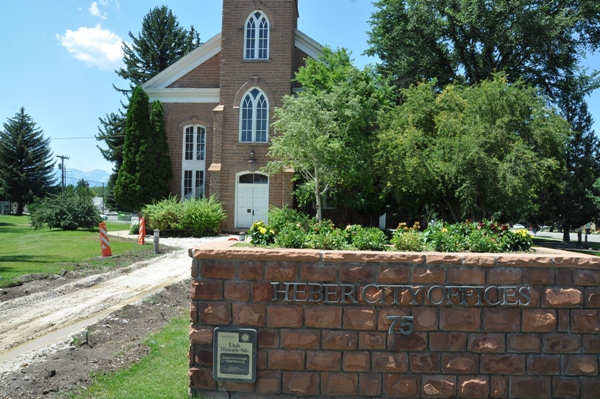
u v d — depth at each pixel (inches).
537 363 190.5
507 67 1131.9
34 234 939.3
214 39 1090.1
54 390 203.6
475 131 647.8
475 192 657.0
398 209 929.5
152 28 2028.8
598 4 1100.5
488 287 191.2
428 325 191.0
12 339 288.2
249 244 229.9
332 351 192.4
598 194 1289.4
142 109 1056.8
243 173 1005.8
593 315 191.6
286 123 802.8
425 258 191.2
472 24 1071.6
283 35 1005.8
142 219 821.9
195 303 198.2
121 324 318.7
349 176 808.9
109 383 213.8
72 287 444.5
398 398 190.9
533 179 640.4
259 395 194.9
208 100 1090.1
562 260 191.2
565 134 709.3
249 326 195.5
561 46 1115.9
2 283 430.6
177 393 201.3
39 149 2386.8
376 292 191.5
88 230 1037.2
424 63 1149.1
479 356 191.2
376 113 818.8
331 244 219.0
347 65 876.6
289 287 193.6
